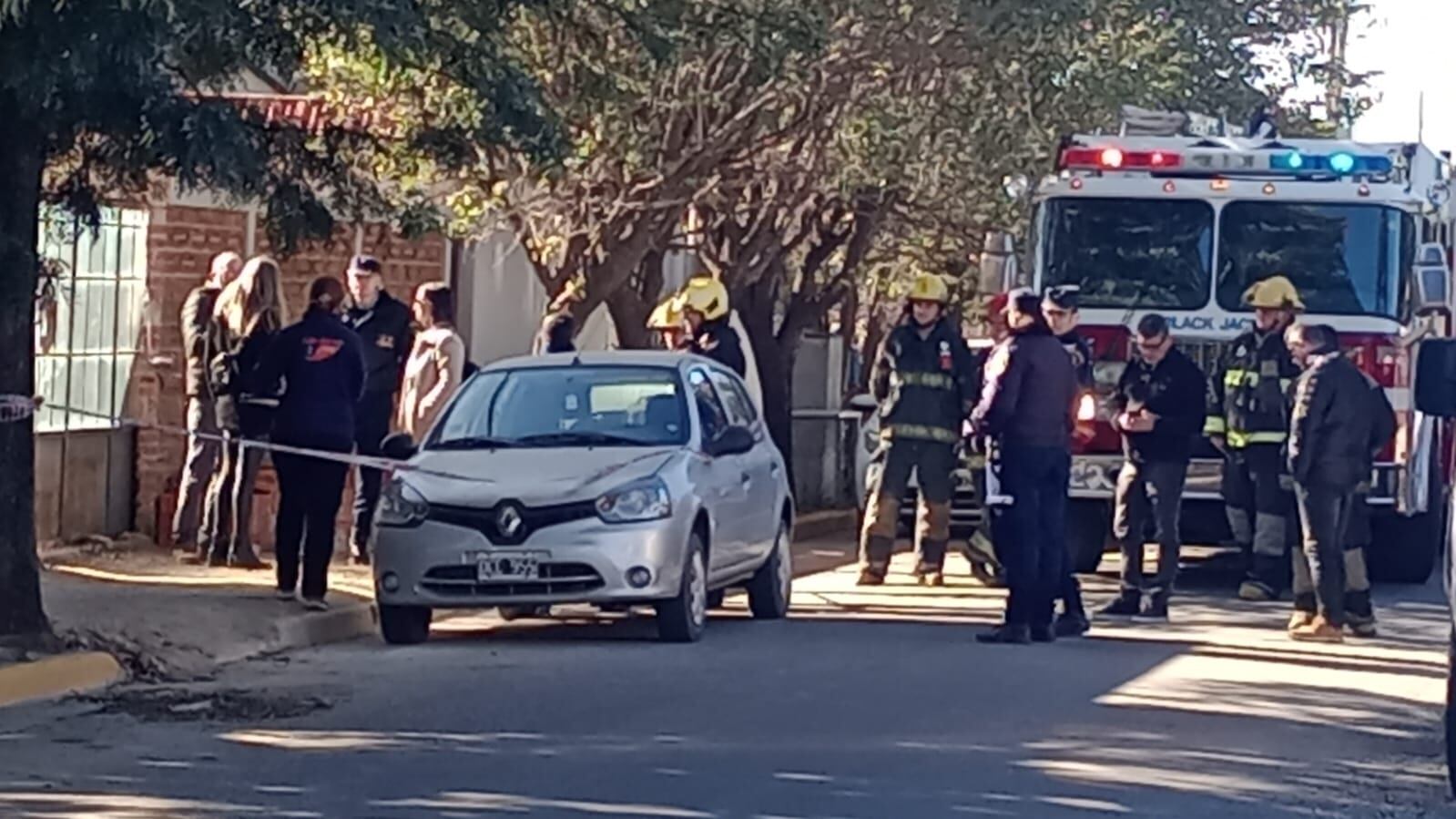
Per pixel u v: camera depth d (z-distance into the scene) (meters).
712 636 14.29
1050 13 17.00
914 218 22.53
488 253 22.62
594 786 9.28
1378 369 17.03
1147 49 19.00
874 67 17.64
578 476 13.46
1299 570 14.88
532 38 15.29
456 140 12.82
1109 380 17.33
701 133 17.98
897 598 16.98
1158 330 15.45
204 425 16.50
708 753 10.05
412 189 17.30
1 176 11.66
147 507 18.02
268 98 15.79
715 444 14.39
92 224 12.66
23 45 9.88
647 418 14.32
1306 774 10.02
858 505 25.17
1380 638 15.07
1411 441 17.23
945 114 18.16
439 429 14.50
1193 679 12.73
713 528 14.07
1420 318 17.66
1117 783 9.59
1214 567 20.14
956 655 13.46
